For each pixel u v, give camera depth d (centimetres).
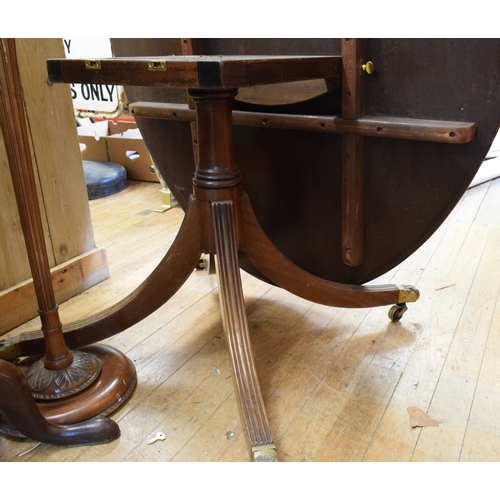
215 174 102
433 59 98
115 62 87
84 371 108
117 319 114
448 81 98
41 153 142
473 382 112
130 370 115
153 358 125
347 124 107
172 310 146
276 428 101
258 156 129
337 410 105
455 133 96
